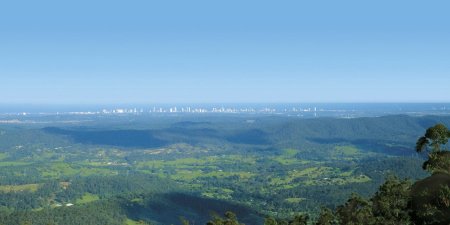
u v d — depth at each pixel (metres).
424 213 71.88
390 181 86.06
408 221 75.50
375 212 82.12
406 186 83.38
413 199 76.94
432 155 89.75
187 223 124.06
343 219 86.88
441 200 71.56
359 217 81.81
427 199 74.00
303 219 107.44
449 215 68.75
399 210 77.75
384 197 81.50
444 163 87.19
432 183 76.38
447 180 75.44
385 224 77.19
